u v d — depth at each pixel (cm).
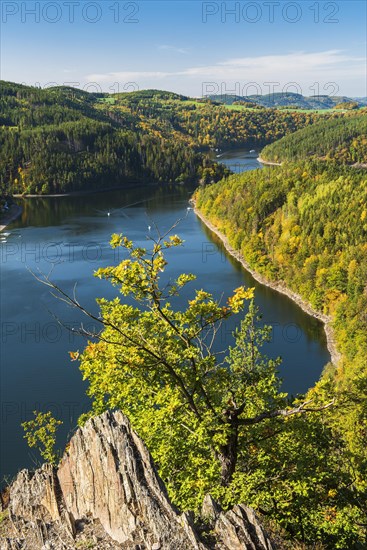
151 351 1681
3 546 1204
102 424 1332
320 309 10375
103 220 18075
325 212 13650
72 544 1170
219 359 6862
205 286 11412
